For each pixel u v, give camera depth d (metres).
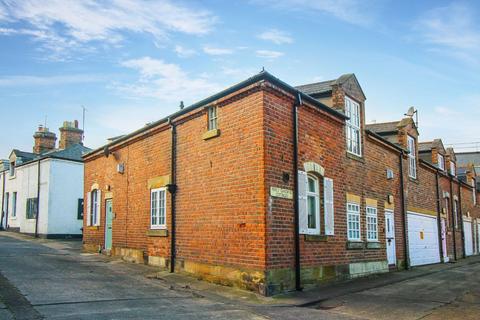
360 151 15.59
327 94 14.87
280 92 11.20
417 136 21.75
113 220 17.33
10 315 7.20
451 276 15.95
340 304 9.86
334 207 13.27
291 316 8.38
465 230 30.48
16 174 30.16
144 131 15.58
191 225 12.82
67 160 26.12
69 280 11.01
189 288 10.97
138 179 15.95
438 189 24.77
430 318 8.55
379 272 15.81
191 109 13.11
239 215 11.05
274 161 10.81
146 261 14.88
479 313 9.03
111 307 8.29
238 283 10.83
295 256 11.10
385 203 17.23
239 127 11.37
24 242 21.98
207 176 12.36
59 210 25.50
